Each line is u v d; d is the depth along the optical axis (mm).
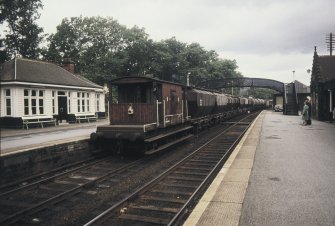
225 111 34969
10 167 10438
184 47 65125
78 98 30062
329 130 21234
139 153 15523
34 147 11617
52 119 26250
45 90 25625
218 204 6750
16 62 26203
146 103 14602
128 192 9273
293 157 11750
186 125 20031
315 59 34531
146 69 57250
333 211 6289
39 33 47625
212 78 65812
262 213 6219
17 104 23109
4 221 6984
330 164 10500
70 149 13250
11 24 45656
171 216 7309
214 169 11078
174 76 65250
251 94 127750
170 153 15586
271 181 8500
